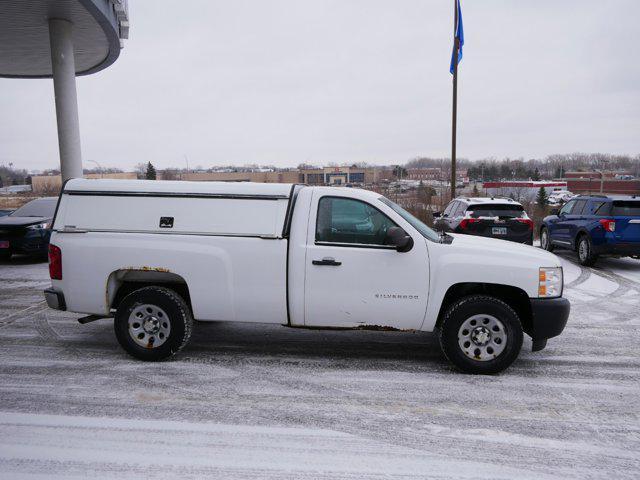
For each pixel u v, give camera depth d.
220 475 3.13
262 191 5.06
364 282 4.92
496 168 152.62
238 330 6.41
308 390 4.47
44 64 18.56
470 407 4.15
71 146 13.83
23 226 11.55
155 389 4.44
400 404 4.20
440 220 5.68
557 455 3.40
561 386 4.62
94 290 5.14
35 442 3.50
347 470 3.20
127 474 3.13
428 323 4.93
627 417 4.00
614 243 11.05
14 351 5.46
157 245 5.04
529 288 4.80
